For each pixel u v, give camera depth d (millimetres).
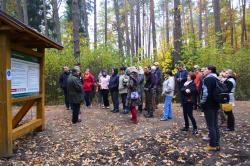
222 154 7156
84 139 8602
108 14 41688
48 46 9336
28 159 7137
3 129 7074
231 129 8953
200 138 8352
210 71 7277
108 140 8445
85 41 21484
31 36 7473
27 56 8273
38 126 9164
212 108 7301
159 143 8023
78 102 10250
